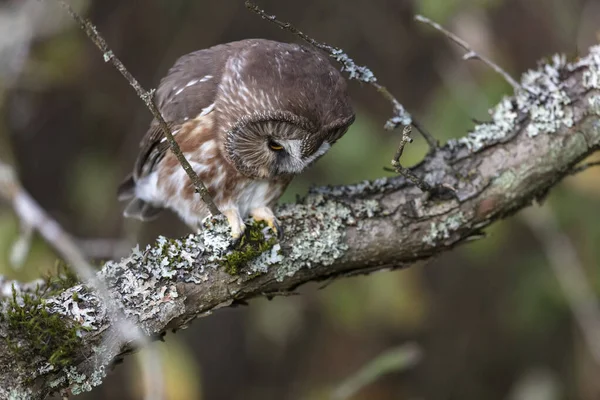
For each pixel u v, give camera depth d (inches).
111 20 511.5
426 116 455.8
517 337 585.3
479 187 265.0
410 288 473.7
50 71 471.5
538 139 267.1
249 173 291.3
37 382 224.5
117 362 250.7
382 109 516.7
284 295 262.7
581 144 266.5
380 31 516.4
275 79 270.5
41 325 224.5
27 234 370.6
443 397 586.6
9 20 435.8
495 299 583.2
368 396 573.0
